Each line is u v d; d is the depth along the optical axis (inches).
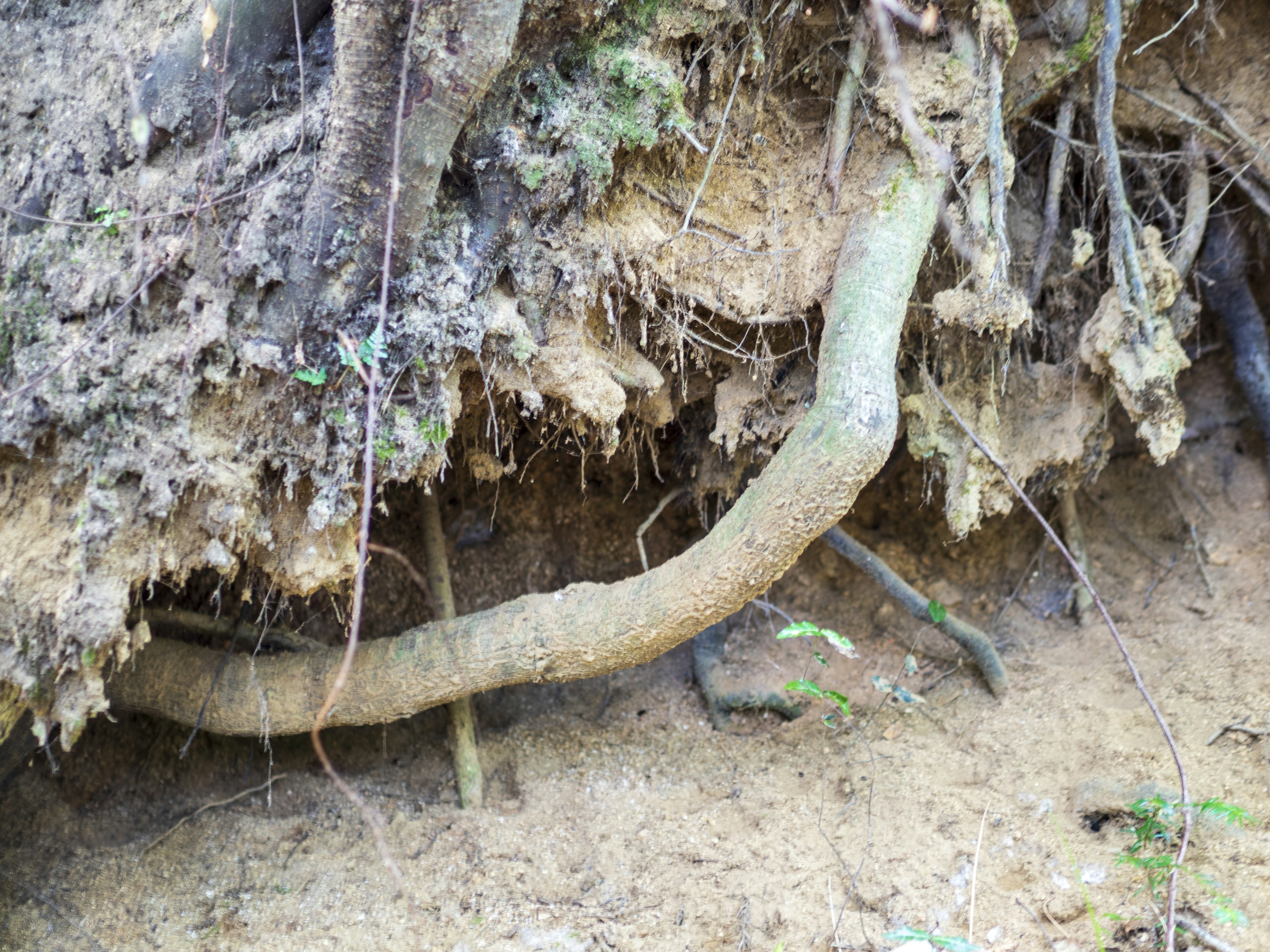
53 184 95.9
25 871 126.2
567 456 167.5
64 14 101.8
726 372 134.4
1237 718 135.9
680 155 111.3
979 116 113.6
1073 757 135.5
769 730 158.1
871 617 175.2
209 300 93.6
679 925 118.7
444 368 102.2
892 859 122.2
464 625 119.9
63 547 91.2
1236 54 141.6
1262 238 157.0
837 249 117.9
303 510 103.4
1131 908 110.8
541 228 105.2
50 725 94.5
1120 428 175.9
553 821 139.3
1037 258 141.6
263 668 123.9
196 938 120.8
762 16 112.0
